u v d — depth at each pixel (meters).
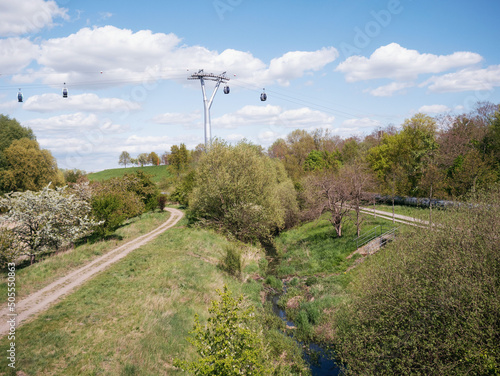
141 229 35.25
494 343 8.47
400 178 43.75
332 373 12.90
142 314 13.79
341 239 28.61
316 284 20.97
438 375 8.84
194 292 17.42
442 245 11.09
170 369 10.66
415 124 44.84
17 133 59.41
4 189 51.06
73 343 11.00
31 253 21.09
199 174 33.94
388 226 27.11
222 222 32.31
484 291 9.12
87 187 36.78
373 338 11.00
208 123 46.41
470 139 41.62
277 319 17.00
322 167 60.78
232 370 7.30
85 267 20.42
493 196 11.97
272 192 33.09
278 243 34.62
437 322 9.70
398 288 10.88
